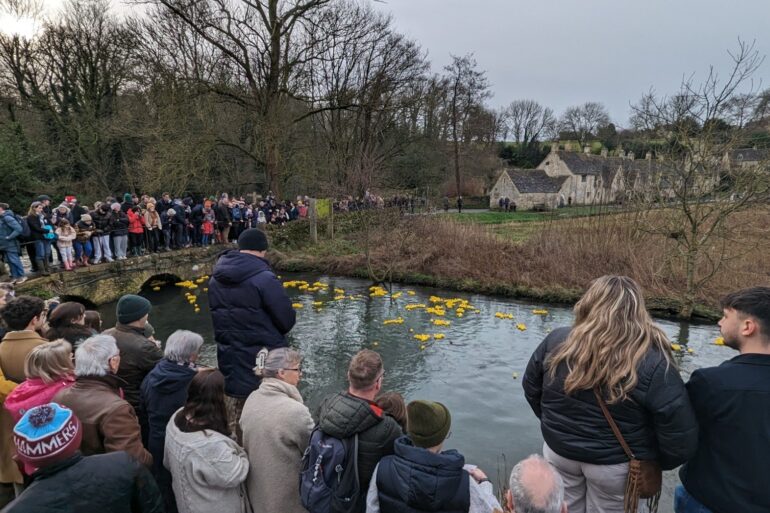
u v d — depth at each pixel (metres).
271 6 23.75
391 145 35.62
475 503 2.32
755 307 2.25
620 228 16.05
